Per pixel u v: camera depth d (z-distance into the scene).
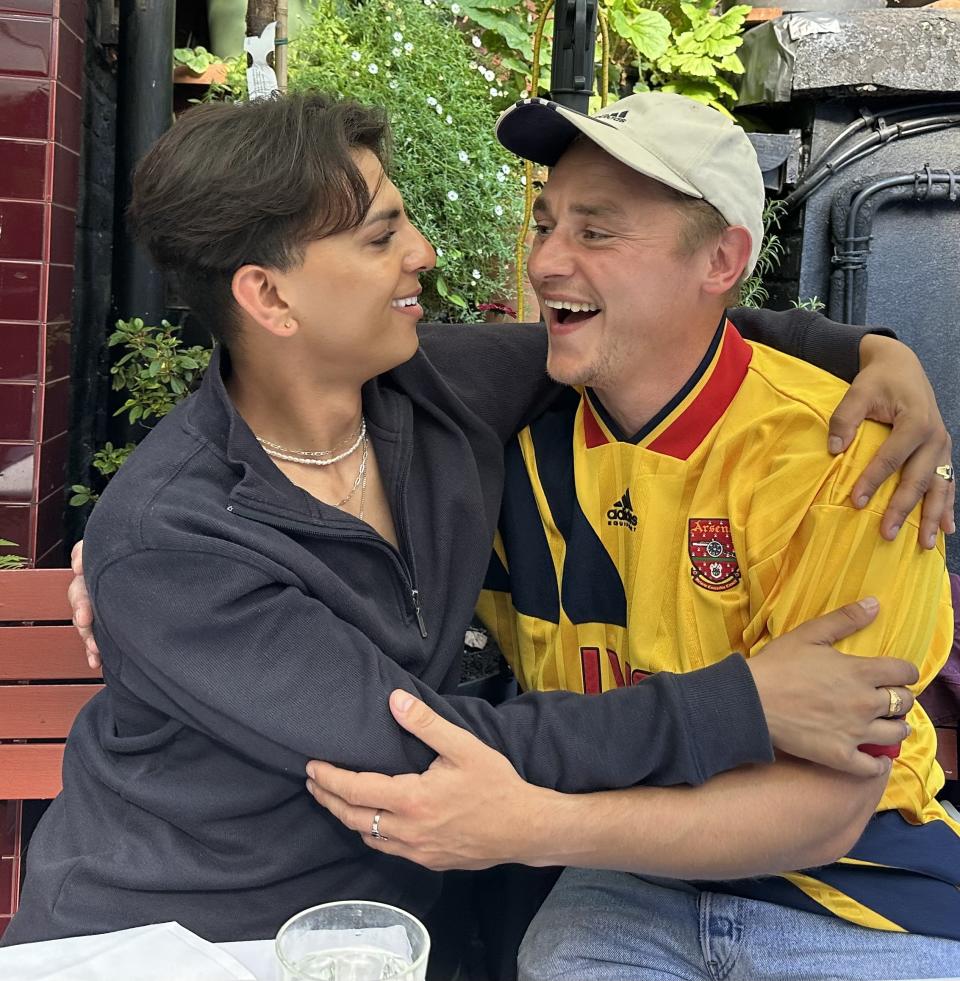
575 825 0.99
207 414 1.13
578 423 1.38
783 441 1.22
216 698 0.99
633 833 1.00
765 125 3.96
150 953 0.85
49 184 2.31
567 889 1.38
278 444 1.21
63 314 2.50
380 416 1.25
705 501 1.26
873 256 3.67
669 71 3.79
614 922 1.30
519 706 1.05
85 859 1.09
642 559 1.28
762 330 1.42
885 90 3.54
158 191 1.06
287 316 1.10
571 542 1.36
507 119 1.23
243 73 2.94
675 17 3.98
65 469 2.62
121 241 2.78
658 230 1.18
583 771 1.01
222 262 1.07
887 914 1.19
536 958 1.30
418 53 3.02
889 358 1.25
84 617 1.28
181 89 3.12
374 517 1.26
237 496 1.06
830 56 3.50
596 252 1.20
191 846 1.08
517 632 1.44
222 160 1.03
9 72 2.27
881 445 1.14
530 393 1.43
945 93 3.58
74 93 2.49
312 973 0.75
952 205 3.64
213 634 1.00
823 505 1.15
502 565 1.47
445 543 1.24
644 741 1.01
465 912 1.49
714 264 1.24
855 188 3.58
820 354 1.36
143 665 1.03
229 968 0.83
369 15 3.07
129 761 1.14
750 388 1.27
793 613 1.16
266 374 1.16
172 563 1.00
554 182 1.24
